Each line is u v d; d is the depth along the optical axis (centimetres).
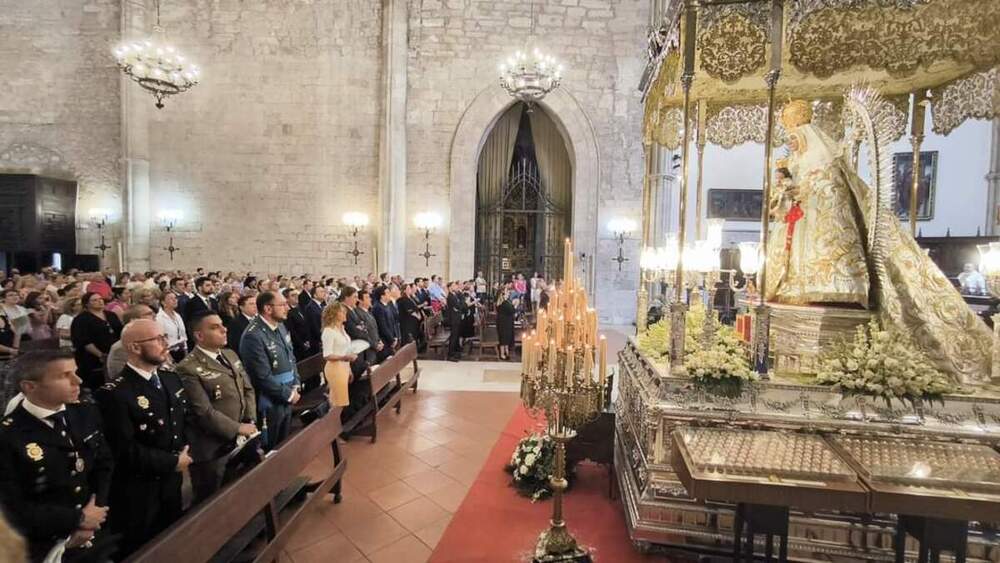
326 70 1445
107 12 1430
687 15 388
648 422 372
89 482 254
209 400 342
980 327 395
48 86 1447
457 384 801
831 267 426
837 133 575
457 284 1171
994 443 329
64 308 704
